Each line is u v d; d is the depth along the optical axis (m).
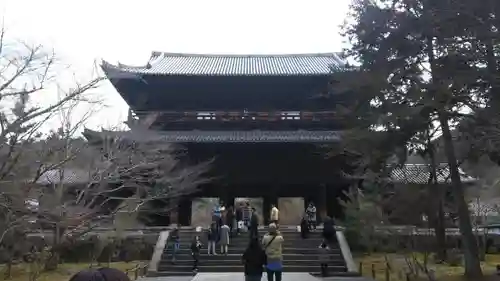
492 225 39.25
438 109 18.27
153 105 39.66
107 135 28.08
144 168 30.83
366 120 21.30
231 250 27.73
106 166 25.97
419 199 26.44
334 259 26.08
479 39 15.46
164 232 30.14
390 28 20.58
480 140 17.00
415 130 20.25
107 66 34.09
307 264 25.81
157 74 37.34
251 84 38.78
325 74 36.94
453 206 29.92
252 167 37.28
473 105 17.39
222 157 37.12
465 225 20.66
